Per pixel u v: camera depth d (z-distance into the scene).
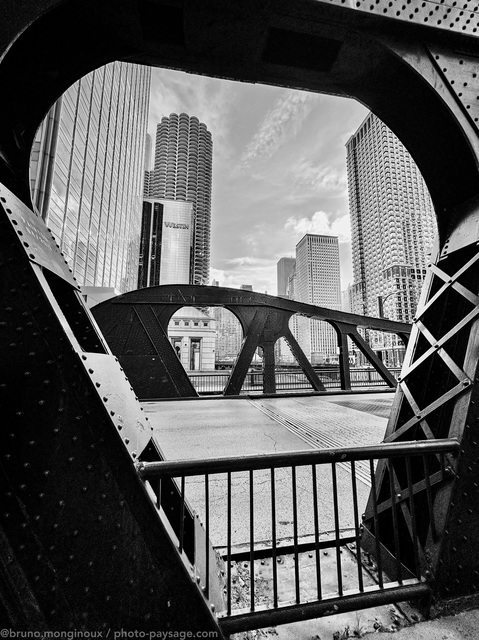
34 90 2.30
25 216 1.95
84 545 1.60
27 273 1.68
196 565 2.12
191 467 1.86
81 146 50.62
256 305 12.30
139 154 102.69
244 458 1.97
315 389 12.80
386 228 119.00
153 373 11.01
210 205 159.50
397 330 14.14
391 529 2.86
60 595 1.54
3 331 1.61
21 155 2.32
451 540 2.32
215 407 10.16
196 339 36.75
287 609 2.04
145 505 1.74
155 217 132.50
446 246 2.97
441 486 2.44
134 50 2.49
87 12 2.14
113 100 67.69
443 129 2.80
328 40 2.46
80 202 51.41
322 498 4.02
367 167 132.25
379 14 2.28
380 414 9.08
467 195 2.88
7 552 1.49
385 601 2.16
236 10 2.17
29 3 1.77
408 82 2.70
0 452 1.54
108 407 1.74
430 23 2.41
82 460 1.64
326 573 2.73
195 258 151.25
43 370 1.63
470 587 2.32
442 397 2.60
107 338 10.81
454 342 2.88
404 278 114.19
